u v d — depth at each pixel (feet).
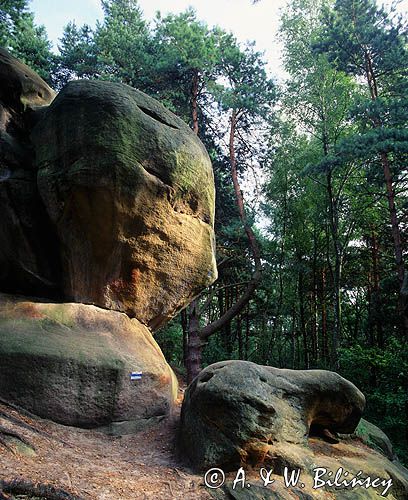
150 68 58.70
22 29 64.13
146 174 22.97
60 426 19.01
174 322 76.95
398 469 23.13
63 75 68.64
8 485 11.97
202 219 26.76
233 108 57.47
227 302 76.74
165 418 22.45
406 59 50.39
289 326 82.43
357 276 74.02
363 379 45.21
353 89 61.67
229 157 61.82
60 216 23.32
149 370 22.11
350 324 76.07
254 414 17.28
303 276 76.02
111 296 24.35
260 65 58.39
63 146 23.17
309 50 63.52
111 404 20.34
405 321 42.22
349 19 53.83
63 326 21.84
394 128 44.19
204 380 19.61
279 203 67.82
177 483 15.57
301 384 20.77
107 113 22.80
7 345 19.45
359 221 64.44
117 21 70.03
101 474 15.08
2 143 25.03
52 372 19.42
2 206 24.09
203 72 57.47
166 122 25.44
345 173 59.21
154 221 23.81
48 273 24.85
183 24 57.26
